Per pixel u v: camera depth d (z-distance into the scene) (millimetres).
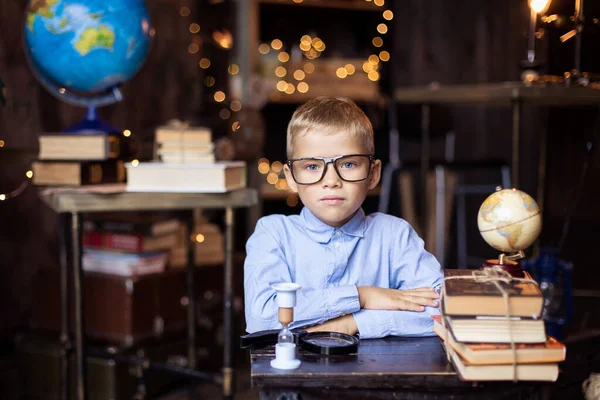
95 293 2779
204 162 2281
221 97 4059
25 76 2932
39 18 2186
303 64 4594
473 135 4957
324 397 1211
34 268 3008
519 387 1189
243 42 4520
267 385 1171
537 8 2467
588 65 3029
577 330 2354
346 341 1327
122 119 3418
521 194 1443
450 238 4910
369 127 1498
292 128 1486
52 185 2236
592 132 3008
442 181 4715
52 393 2717
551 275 2268
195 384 2973
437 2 5137
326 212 1447
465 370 1159
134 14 2256
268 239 1556
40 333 2828
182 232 3061
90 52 2195
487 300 1175
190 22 3861
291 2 4637
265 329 1423
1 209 2865
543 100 2701
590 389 1818
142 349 2730
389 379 1184
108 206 2105
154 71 3617
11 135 2879
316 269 1553
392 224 1629
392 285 1633
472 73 4969
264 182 4512
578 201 3008
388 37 5133
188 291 2916
